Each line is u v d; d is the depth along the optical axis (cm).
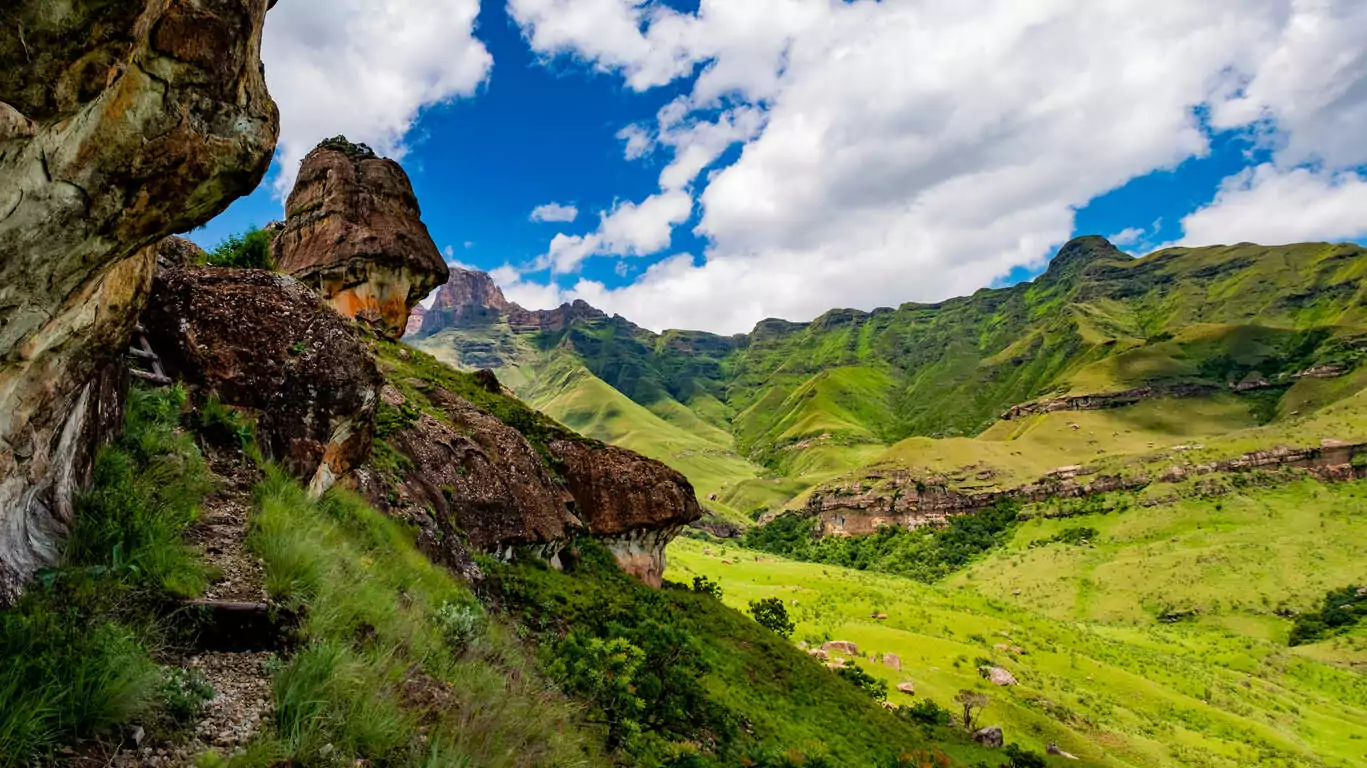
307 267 4266
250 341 1362
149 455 949
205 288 1373
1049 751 6681
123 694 521
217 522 943
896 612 12888
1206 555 16525
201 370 1263
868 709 4019
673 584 4581
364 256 4275
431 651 957
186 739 546
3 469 571
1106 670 10562
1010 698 8525
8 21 402
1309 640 13212
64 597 607
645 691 1644
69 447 714
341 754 609
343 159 4606
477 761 709
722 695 2797
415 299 4731
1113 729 8156
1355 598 13650
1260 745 8450
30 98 431
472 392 4269
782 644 4375
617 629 1981
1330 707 10781
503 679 1003
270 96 698
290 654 734
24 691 471
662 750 1442
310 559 905
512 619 2080
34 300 525
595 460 4212
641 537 4181
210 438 1176
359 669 732
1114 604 15988
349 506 1484
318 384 1450
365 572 1091
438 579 1521
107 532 700
